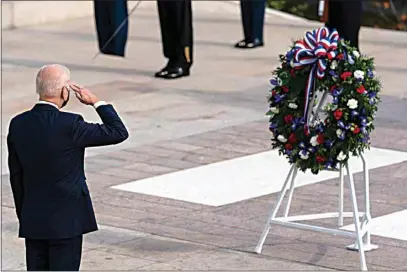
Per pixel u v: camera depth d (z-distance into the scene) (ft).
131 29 133.69
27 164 43.62
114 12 108.68
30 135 43.50
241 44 119.85
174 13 102.83
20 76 106.83
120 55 110.63
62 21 142.10
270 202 64.90
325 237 58.08
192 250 56.39
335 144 51.80
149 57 115.96
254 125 85.56
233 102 93.86
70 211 43.80
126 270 53.01
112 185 69.67
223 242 57.67
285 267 53.16
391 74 101.40
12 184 44.62
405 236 57.88
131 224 61.31
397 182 68.59
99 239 58.49
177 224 61.21
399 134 80.53
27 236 43.80
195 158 76.13
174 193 67.56
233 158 75.82
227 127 85.10
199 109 91.56
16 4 136.56
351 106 51.06
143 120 87.76
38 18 139.33
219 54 116.57
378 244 56.59
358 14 103.24
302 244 57.00
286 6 145.38
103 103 44.96
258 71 107.24
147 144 80.33
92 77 105.40
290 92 52.34
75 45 124.47
